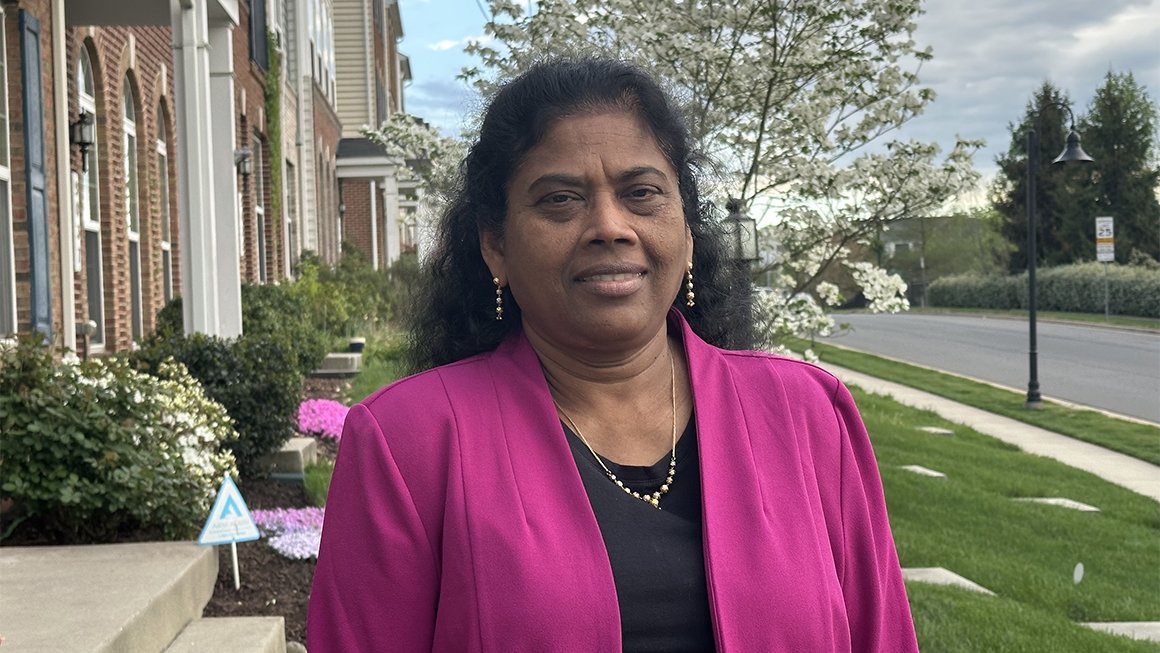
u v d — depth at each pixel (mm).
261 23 17875
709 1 7840
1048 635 5438
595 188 1796
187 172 9188
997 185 56312
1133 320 38000
